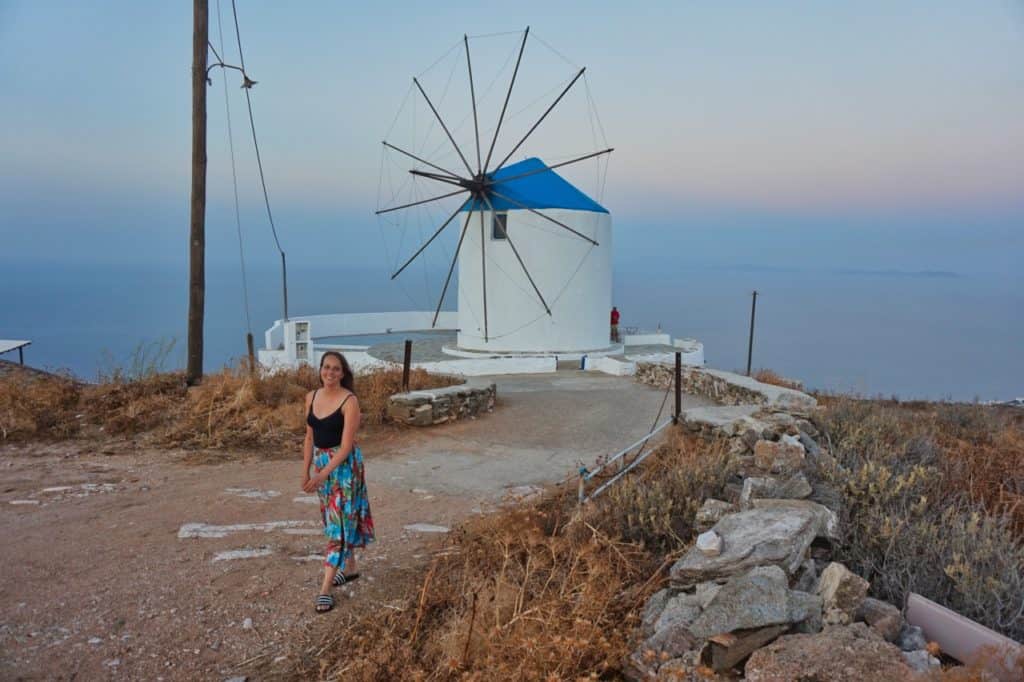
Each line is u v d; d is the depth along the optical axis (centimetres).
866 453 707
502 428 1173
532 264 2395
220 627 439
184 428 998
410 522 671
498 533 570
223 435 979
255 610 463
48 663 390
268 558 552
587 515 583
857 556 478
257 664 399
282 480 805
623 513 587
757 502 518
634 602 443
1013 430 941
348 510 479
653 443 1010
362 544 494
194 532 607
